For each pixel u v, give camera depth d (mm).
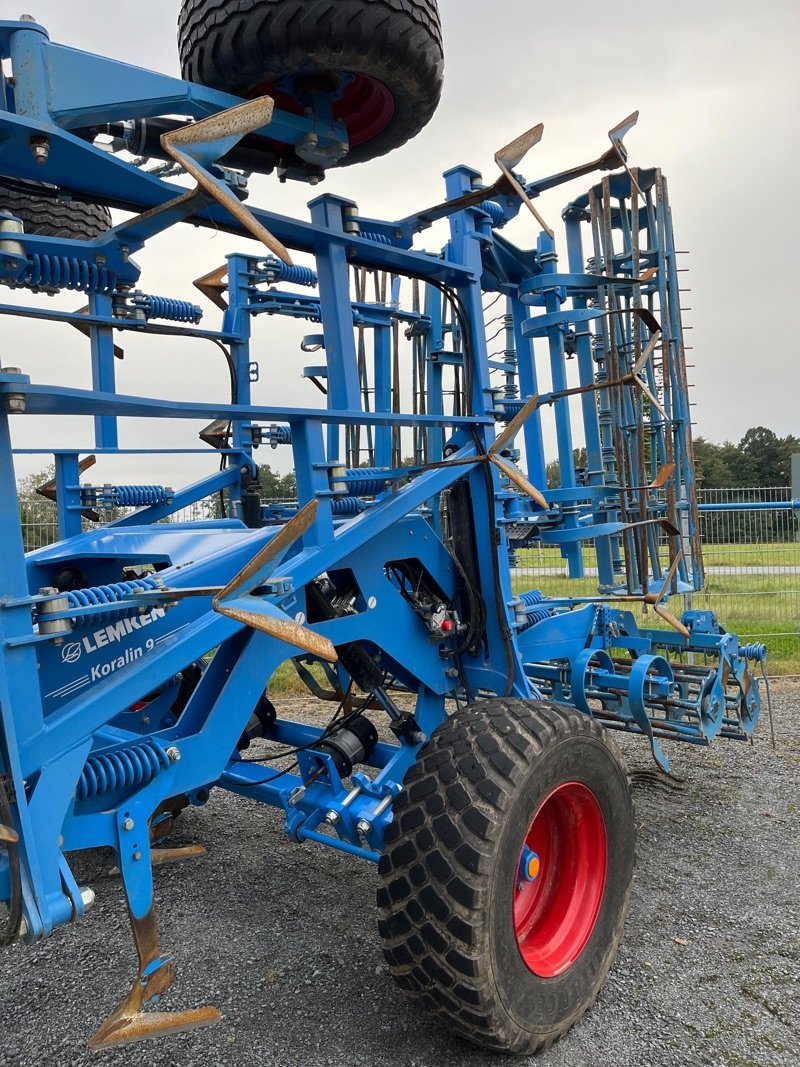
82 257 2541
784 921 3287
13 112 2238
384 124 3061
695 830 4227
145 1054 2496
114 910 3455
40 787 1837
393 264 3160
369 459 5109
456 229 3363
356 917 3381
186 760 2299
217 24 2471
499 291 4285
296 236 2852
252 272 4992
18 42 2135
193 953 3086
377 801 2754
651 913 3352
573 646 4176
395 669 3285
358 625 2941
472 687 3414
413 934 2289
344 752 3064
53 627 1899
